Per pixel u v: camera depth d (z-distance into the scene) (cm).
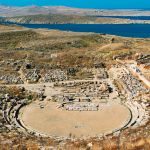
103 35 19788
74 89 9531
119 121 6875
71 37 18575
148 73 10650
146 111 7344
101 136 5725
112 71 11706
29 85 10056
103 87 9300
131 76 10675
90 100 8494
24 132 6175
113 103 8206
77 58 13338
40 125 6744
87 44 17275
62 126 6662
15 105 8025
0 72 11475
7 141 4997
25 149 4519
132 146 3978
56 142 5172
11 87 9619
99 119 7044
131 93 8881
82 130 6412
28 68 12162
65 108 7850
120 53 13712
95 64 12612
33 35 19225
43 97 8812
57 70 11862
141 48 14988
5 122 6750
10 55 14125
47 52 14988
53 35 19388
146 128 5669
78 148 4347
